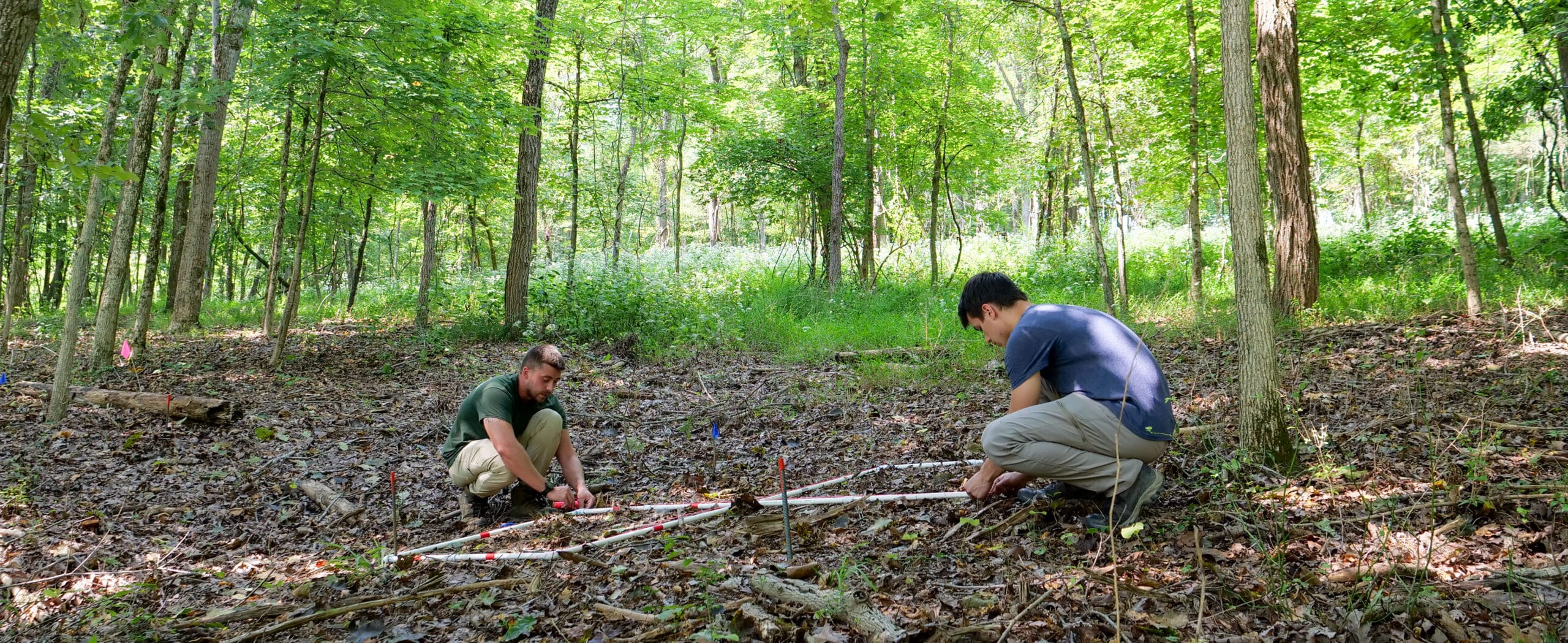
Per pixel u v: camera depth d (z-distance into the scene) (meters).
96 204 6.61
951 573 3.21
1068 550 3.33
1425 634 2.45
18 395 7.54
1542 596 2.55
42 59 10.70
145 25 4.16
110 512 4.65
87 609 3.33
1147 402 3.48
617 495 4.92
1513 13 9.91
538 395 4.44
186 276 13.30
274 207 16.55
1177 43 11.89
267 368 9.50
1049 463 3.54
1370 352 6.99
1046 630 2.61
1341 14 11.05
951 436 5.77
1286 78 9.53
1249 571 2.96
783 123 17.39
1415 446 4.25
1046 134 18.00
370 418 7.05
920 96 15.82
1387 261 12.62
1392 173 26.56
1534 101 10.36
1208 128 12.43
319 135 9.38
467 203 16.56
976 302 3.87
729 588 3.08
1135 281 14.45
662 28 14.50
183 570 3.81
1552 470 3.69
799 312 13.70
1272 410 4.06
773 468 5.33
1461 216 8.05
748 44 18.89
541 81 12.02
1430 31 9.91
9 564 3.83
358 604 3.18
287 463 5.68
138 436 6.09
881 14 14.75
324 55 8.52
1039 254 17.25
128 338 9.97
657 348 10.41
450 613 3.11
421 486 5.25
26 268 17.28
